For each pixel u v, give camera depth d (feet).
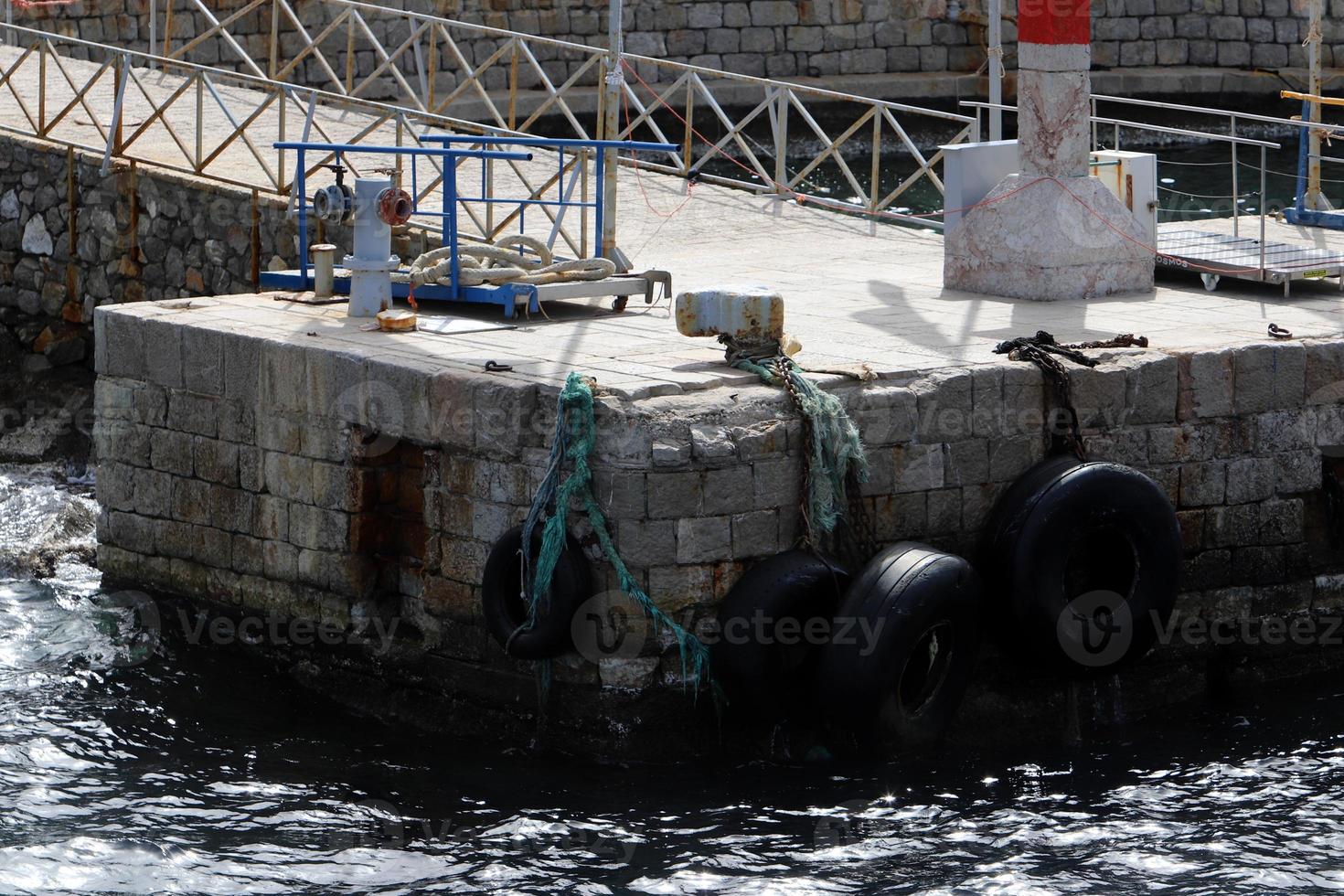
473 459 79.36
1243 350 85.92
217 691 86.99
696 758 77.71
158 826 73.00
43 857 70.08
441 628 82.53
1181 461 85.40
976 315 95.96
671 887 67.67
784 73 220.23
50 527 104.42
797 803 74.54
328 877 68.90
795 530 77.41
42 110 127.03
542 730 78.69
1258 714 85.61
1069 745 81.66
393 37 200.75
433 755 79.56
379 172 108.68
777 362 78.89
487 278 94.63
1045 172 101.65
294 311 95.04
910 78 221.05
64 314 126.52
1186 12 229.45
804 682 77.87
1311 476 88.79
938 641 77.97
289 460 86.79
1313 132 128.16
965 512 81.25
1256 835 72.38
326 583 86.12
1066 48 100.37
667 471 73.97
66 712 84.07
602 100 136.05
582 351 84.43
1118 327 91.71
